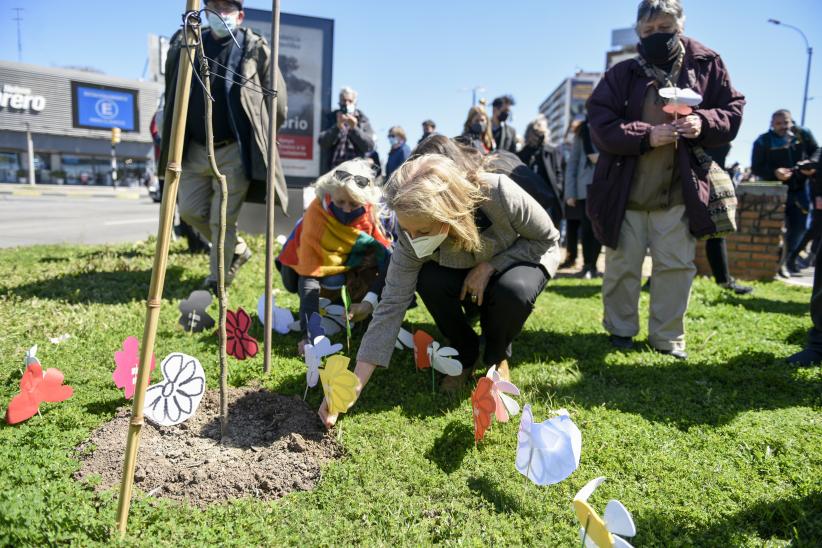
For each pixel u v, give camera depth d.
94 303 4.11
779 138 7.85
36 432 2.24
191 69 1.61
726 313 4.59
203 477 2.05
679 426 2.59
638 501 1.99
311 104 7.30
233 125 4.15
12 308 3.91
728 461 2.26
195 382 2.30
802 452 2.32
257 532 1.79
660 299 3.59
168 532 1.77
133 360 2.56
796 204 7.81
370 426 2.45
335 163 6.84
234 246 4.46
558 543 1.78
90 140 44.03
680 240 3.48
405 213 2.16
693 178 3.33
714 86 3.44
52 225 13.03
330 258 3.35
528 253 2.81
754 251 7.16
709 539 1.81
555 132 112.69
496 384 2.20
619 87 3.52
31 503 1.74
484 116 5.64
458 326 2.97
